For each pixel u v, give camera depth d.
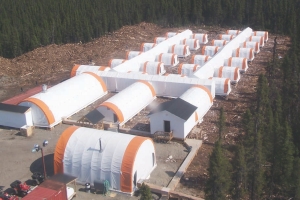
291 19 71.50
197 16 82.19
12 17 72.38
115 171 23.95
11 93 44.72
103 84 41.59
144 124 34.28
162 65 48.88
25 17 72.81
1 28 67.50
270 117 29.12
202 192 23.97
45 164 27.78
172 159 28.00
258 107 32.66
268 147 24.70
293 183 22.53
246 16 80.31
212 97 37.84
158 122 30.89
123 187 23.98
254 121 28.72
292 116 33.19
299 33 59.00
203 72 43.16
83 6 80.31
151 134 31.53
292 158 23.34
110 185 24.31
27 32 62.72
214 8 81.81
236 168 22.16
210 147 29.67
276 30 74.62
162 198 23.16
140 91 37.84
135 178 24.19
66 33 67.50
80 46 64.00
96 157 24.58
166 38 64.81
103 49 62.78
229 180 21.61
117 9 80.56
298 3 79.00
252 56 54.12
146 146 25.23
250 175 22.38
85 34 67.69
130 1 84.31
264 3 80.88
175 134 30.64
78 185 25.05
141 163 24.78
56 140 31.72
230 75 44.94
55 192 21.50
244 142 25.97
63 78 49.31
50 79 49.12
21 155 29.23
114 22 74.25
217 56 49.97
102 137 25.55
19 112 33.28
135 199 23.55
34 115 34.00
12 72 51.38
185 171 26.25
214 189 21.11
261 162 22.91
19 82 48.38
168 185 24.52
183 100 32.66
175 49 58.59
